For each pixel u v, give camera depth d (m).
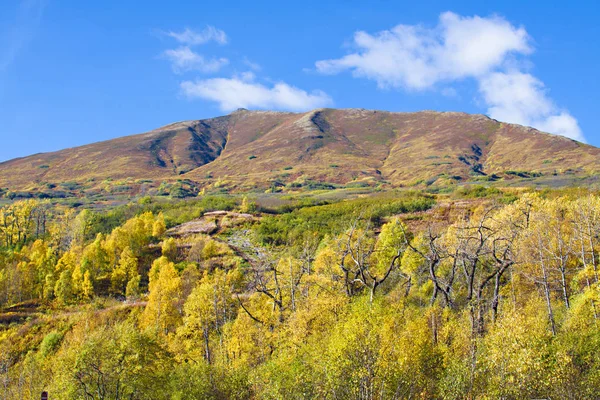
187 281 65.31
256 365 37.00
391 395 25.42
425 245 50.44
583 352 27.59
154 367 31.47
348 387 25.31
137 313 63.41
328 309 35.38
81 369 29.05
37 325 63.78
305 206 127.75
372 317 27.16
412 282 51.00
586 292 37.38
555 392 24.20
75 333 55.25
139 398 30.52
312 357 28.53
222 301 47.75
